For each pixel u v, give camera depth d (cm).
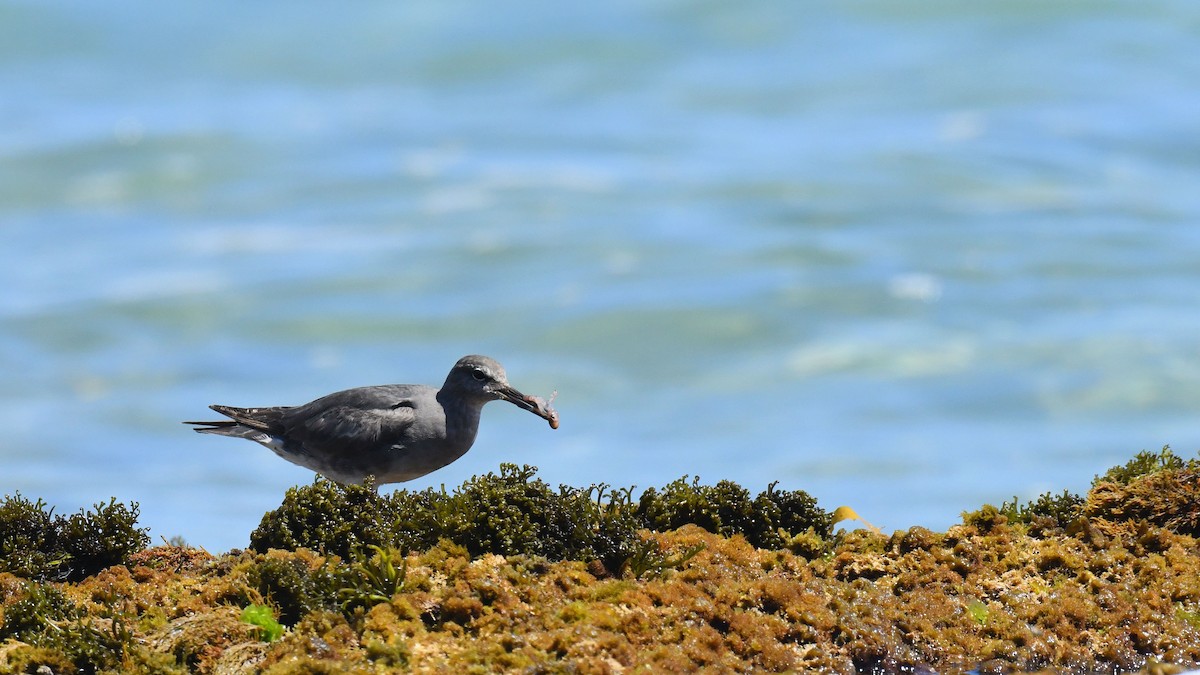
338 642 1001
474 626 1020
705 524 1227
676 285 4147
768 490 1244
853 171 4975
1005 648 1058
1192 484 1249
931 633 1066
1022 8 6350
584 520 1132
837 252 4328
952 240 4375
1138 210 4553
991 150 5128
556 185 5016
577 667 964
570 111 5919
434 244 4488
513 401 1384
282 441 1434
